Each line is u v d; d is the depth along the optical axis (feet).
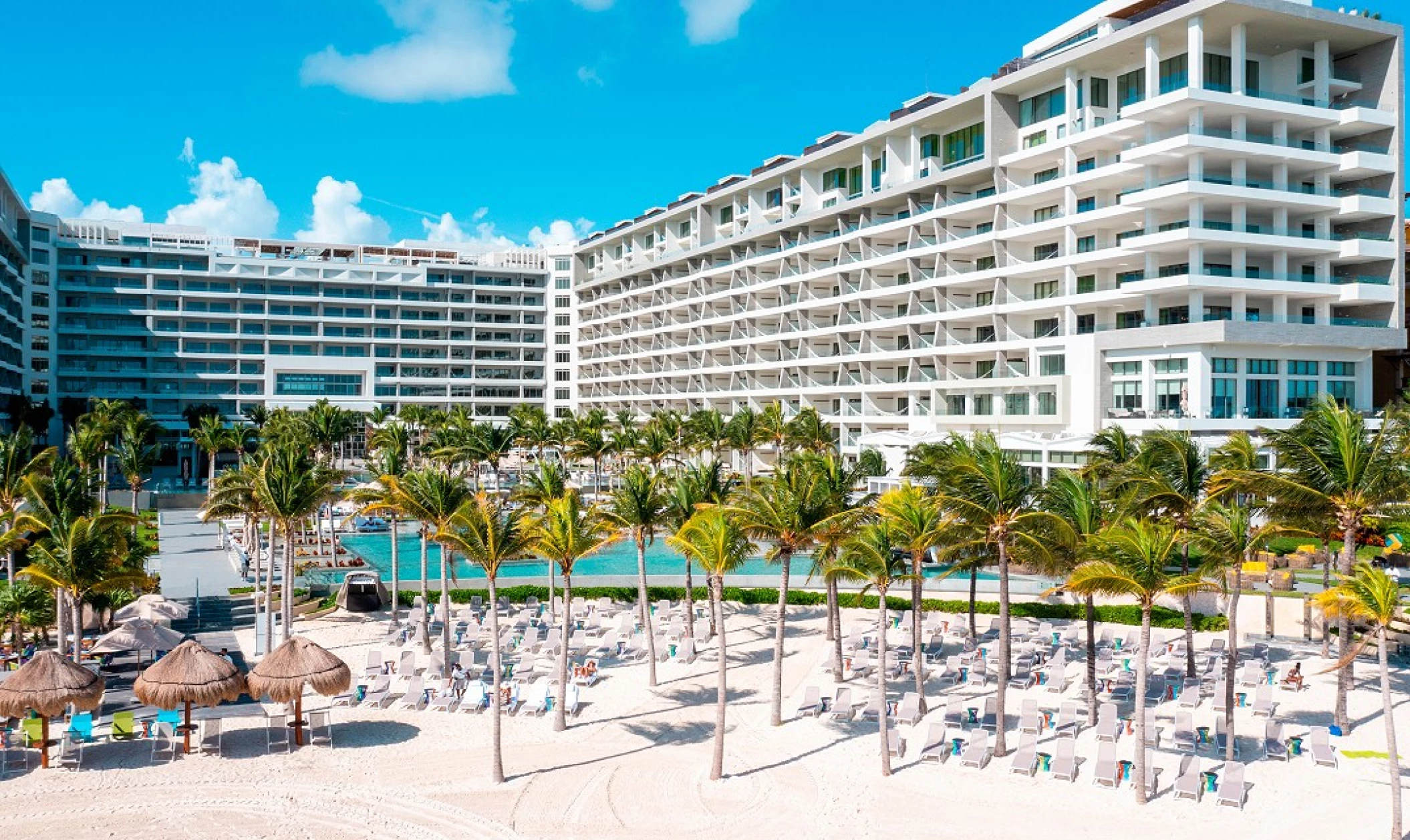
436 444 278.87
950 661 123.85
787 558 108.58
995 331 265.95
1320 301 229.25
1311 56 231.30
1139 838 78.74
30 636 128.26
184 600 156.56
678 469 211.82
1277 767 93.35
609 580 178.81
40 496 124.06
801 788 89.66
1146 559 86.63
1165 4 229.66
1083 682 122.42
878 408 309.22
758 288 359.25
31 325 422.41
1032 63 259.80
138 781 89.25
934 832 80.23
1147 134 226.58
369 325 495.00
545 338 532.32
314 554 205.87
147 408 441.27
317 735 100.73
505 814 83.66
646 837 79.51
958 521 101.91
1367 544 163.53
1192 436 191.42
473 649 136.87
